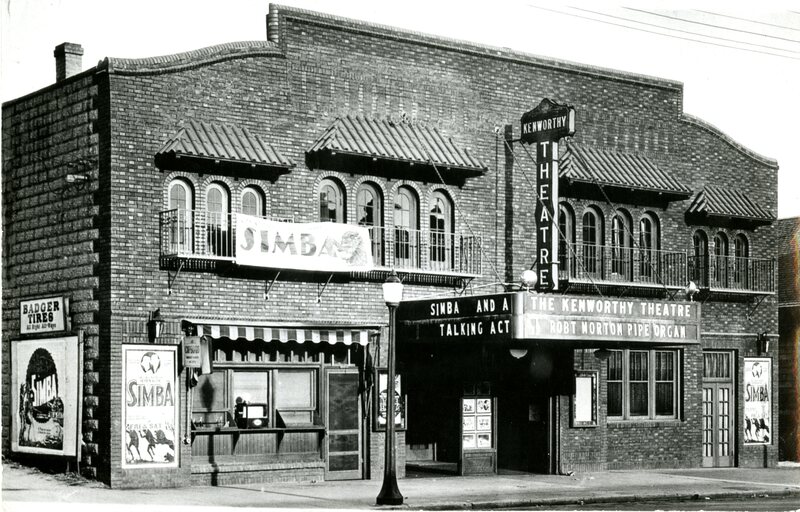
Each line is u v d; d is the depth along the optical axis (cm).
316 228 2314
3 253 2402
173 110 2197
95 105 2167
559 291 2712
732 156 3084
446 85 2581
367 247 2377
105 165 2133
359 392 2406
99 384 2123
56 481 2141
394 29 2508
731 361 3045
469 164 2502
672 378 2914
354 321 2405
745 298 3058
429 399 2612
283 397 2314
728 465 3009
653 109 2939
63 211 2242
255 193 2308
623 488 2316
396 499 1909
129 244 2128
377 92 2475
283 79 2342
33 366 2305
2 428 2386
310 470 2311
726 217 2998
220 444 2222
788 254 3631
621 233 2859
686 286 2914
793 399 3503
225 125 2256
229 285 2242
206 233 2208
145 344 2131
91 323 2152
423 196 2520
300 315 2331
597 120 2830
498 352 2594
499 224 2633
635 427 2809
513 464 2747
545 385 2661
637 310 2353
